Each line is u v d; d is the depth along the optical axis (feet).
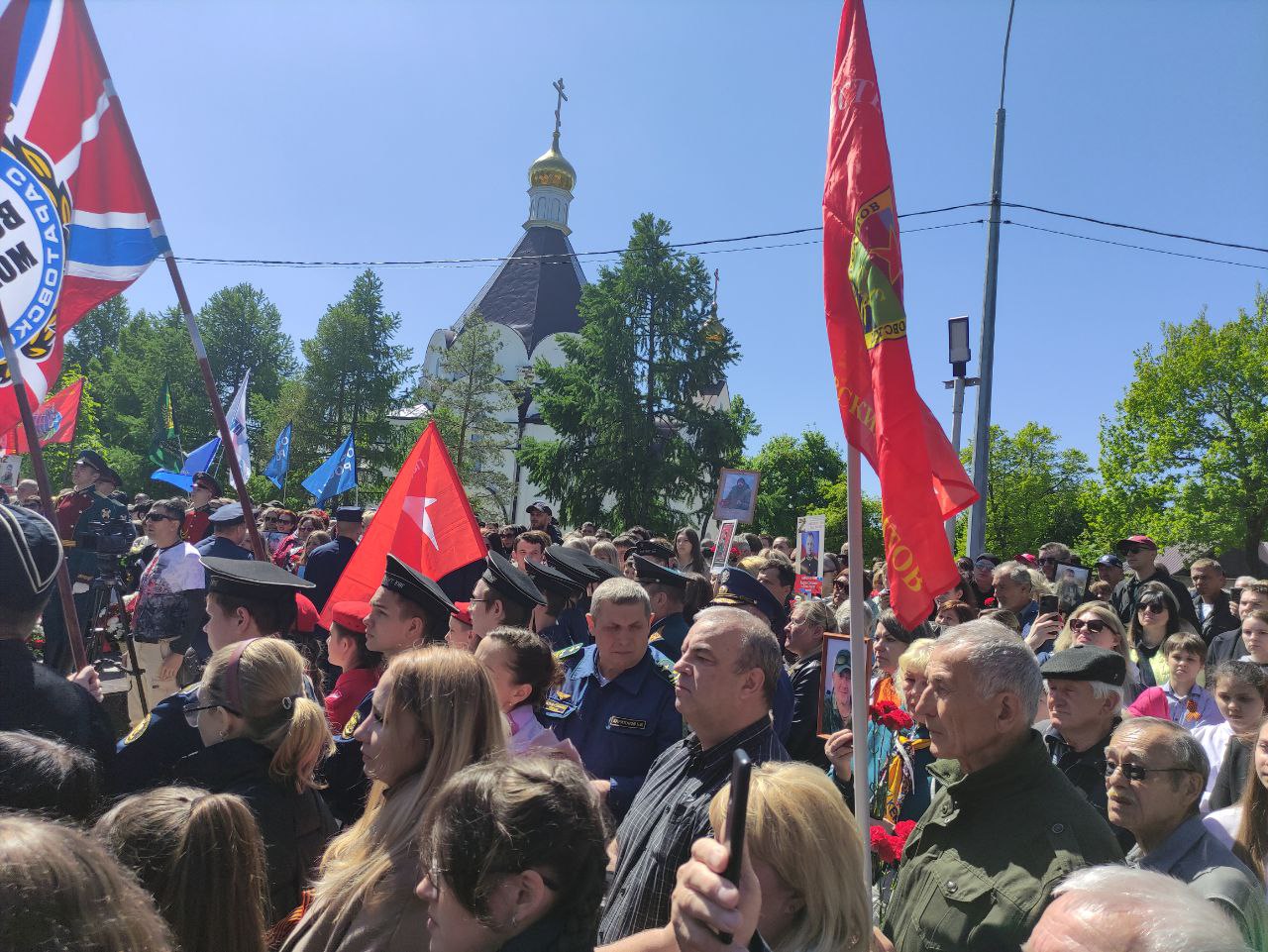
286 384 161.89
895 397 9.84
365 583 18.29
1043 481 164.66
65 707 8.85
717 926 4.04
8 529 8.50
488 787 5.46
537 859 5.24
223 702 8.91
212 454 58.18
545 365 129.18
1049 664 10.92
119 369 178.81
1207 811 12.11
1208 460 113.50
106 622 19.06
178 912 6.44
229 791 8.64
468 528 18.97
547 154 198.59
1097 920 3.98
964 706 7.91
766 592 18.06
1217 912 4.00
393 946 6.56
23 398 12.32
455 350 144.25
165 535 20.63
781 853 6.20
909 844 8.45
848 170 10.62
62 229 14.73
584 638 20.31
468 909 5.27
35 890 3.85
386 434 156.15
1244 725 11.94
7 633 8.63
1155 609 19.17
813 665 15.61
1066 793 7.69
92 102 15.03
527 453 126.21
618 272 123.75
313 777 10.71
